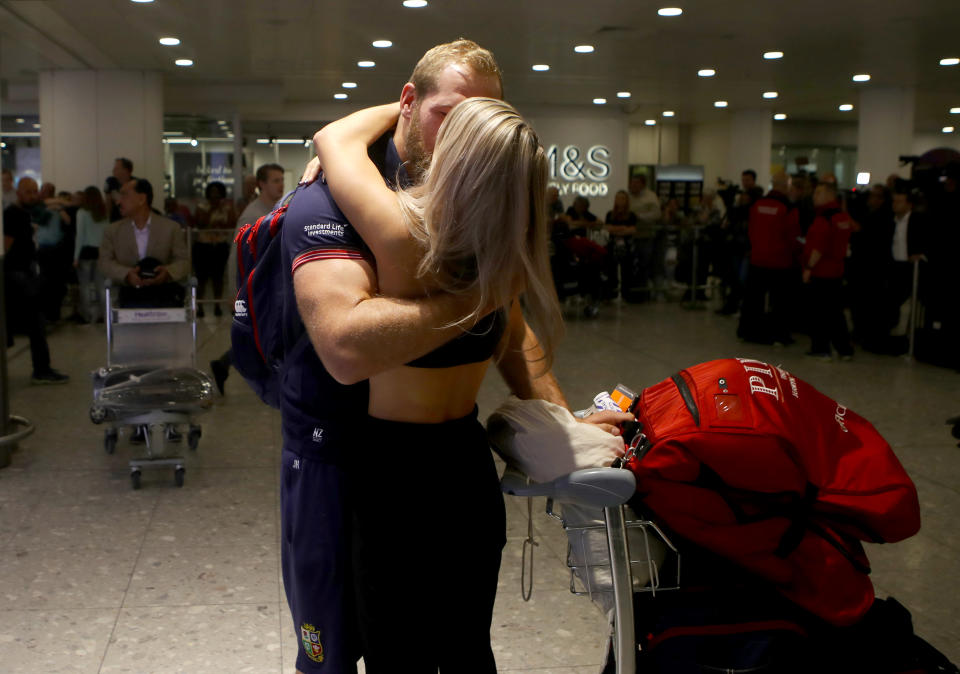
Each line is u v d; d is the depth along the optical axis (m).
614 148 18.94
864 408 6.40
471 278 1.45
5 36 10.67
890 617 2.04
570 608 3.22
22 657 2.82
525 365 1.92
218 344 9.12
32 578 3.43
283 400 1.65
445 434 1.63
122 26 10.04
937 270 8.13
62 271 10.39
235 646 2.92
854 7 9.05
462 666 1.73
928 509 4.26
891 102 15.70
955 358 7.96
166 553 3.71
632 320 11.41
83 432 5.63
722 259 12.95
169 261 5.90
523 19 9.64
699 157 24.00
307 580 1.63
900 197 9.35
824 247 8.31
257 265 1.65
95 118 13.36
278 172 5.97
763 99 17.61
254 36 10.67
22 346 8.78
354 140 1.55
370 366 1.41
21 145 16.70
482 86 1.54
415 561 1.62
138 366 5.04
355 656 1.67
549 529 4.03
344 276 1.44
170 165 16.88
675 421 1.84
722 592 1.96
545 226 1.44
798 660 1.93
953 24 9.99
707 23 9.88
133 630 3.02
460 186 1.37
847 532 1.91
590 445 1.70
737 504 1.83
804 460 1.87
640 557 1.96
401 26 10.05
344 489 1.59
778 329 9.38
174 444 5.40
